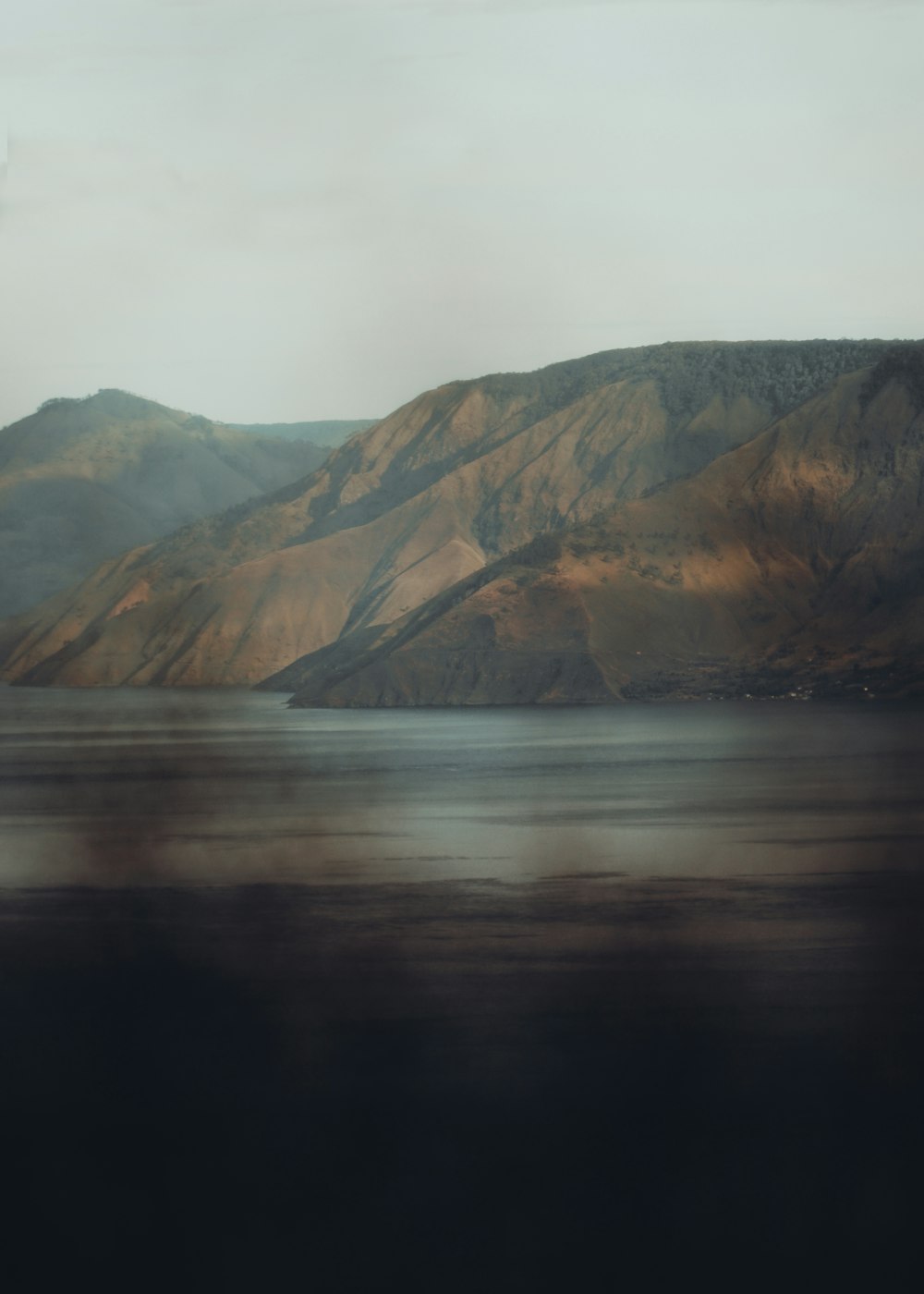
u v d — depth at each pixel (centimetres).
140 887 5775
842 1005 3722
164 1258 2489
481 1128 2978
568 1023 3612
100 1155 2892
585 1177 2742
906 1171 2752
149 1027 3691
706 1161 2802
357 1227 2564
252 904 5341
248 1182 2764
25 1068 3403
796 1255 2464
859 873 5662
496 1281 2406
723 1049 3391
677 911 4962
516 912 5022
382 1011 3762
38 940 4759
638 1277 2406
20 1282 2416
